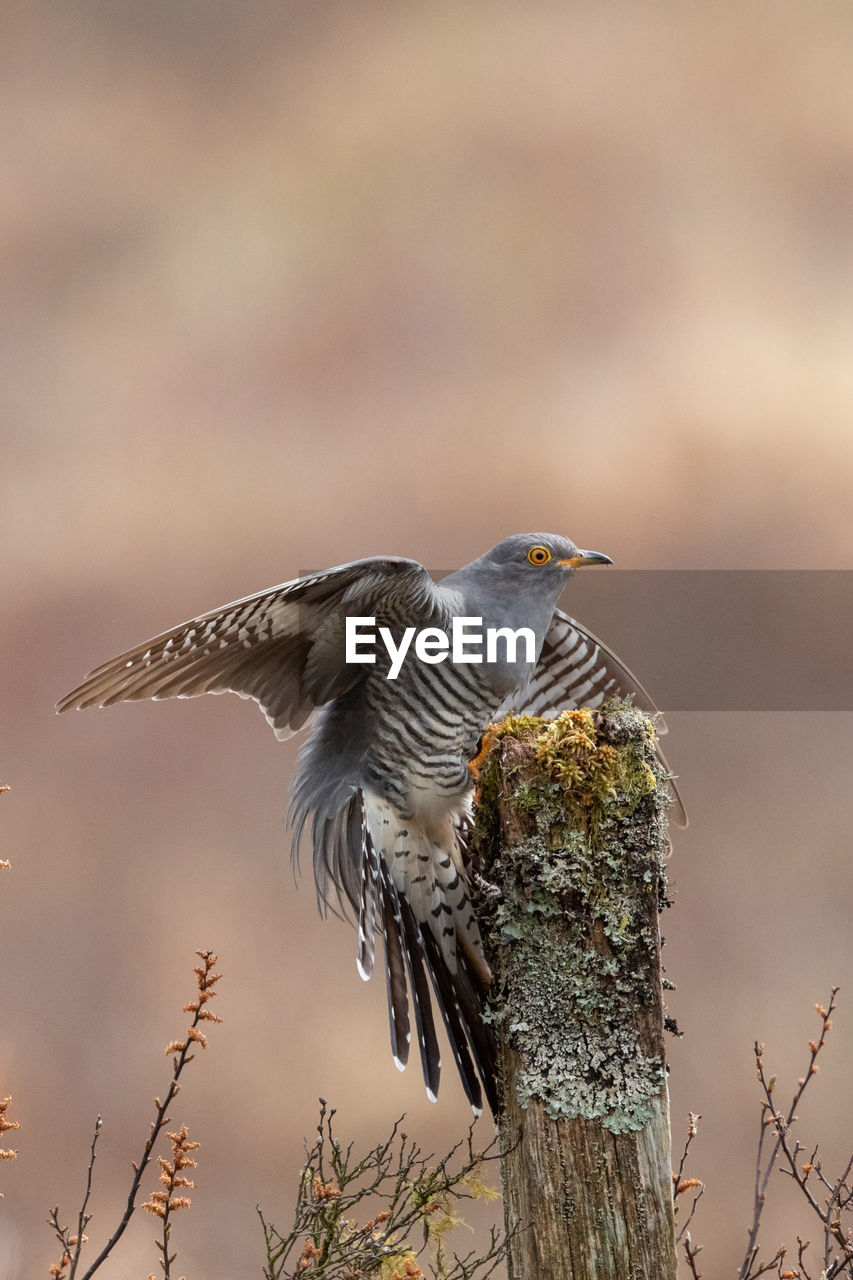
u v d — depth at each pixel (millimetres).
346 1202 9984
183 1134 9961
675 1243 9945
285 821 10203
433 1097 10062
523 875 9961
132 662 10078
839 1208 10039
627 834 9961
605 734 9969
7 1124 9961
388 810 10141
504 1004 9969
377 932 10164
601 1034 9945
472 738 10172
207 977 9961
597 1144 9938
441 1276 9969
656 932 9961
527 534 10219
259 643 10117
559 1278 9938
